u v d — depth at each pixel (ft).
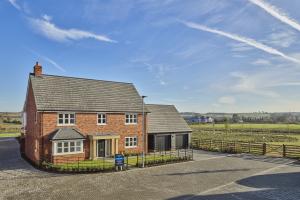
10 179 77.97
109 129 117.91
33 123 108.27
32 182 74.84
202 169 94.02
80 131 109.19
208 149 142.61
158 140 138.92
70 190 67.72
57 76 115.85
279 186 72.64
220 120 550.77
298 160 113.09
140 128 128.57
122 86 135.54
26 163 102.78
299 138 210.79
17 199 60.59
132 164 100.07
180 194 65.41
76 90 116.67
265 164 103.91
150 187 71.15
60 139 98.32
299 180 79.20
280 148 130.82
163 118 146.92
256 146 133.69
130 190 68.33
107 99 122.62
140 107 130.00
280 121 549.95
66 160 101.09
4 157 115.85
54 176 82.17
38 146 99.45
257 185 73.61
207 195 64.75
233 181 77.82
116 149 117.70
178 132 146.20
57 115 103.71
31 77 108.78
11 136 209.05
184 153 130.72
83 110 109.91
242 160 112.47
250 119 584.40
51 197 62.13
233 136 225.35
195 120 519.19
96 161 103.76
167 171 90.53
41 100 103.04
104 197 62.64
